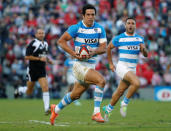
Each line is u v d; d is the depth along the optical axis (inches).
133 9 3218.5
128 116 1336.1
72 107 1723.7
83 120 1182.9
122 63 1173.1
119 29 2669.8
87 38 987.9
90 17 970.1
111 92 2404.0
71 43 2326.5
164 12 3304.6
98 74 965.8
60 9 3112.7
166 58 2822.3
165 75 2620.6
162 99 2363.4
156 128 947.3
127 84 1138.0
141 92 2410.2
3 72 2551.7
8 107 1713.8
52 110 1026.7
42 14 2997.0
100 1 3218.5
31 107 1717.5
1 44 2842.0
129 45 1168.2
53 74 2456.9
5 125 1030.4
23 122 1120.8
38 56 1434.5
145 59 2696.9
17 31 2871.6
